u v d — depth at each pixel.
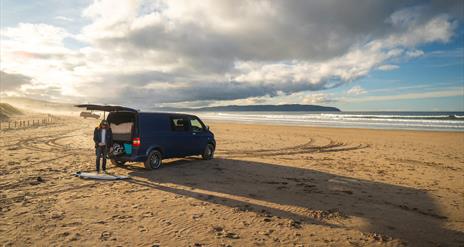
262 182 9.02
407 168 12.01
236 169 11.04
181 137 11.64
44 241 4.69
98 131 9.59
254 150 17.02
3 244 4.55
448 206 7.01
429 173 11.04
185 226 5.45
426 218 6.17
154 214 6.05
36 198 7.00
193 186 8.37
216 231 5.25
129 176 9.39
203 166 11.50
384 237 5.15
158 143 10.73
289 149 17.77
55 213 5.99
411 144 21.17
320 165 12.33
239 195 7.54
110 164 11.48
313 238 5.05
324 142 21.97
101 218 5.76
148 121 10.50
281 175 10.12
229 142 21.00
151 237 4.93
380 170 11.47
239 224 5.61
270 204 6.86
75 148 16.33
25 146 16.98
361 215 6.25
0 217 5.72
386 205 7.00
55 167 10.81
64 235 4.93
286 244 4.79
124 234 5.03
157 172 10.18
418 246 4.84
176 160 12.84
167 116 11.35
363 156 15.29
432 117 68.38
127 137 10.30
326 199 7.36
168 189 7.99
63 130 30.42
